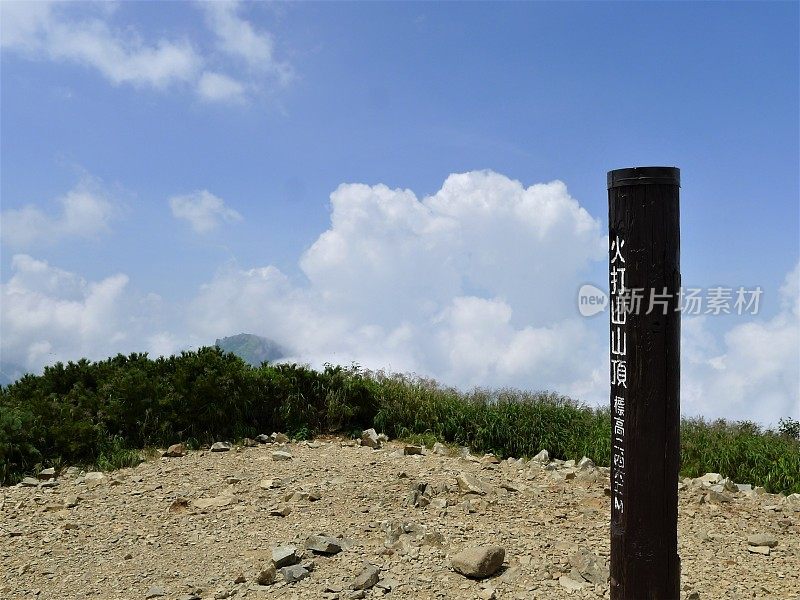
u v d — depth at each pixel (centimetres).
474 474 376
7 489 359
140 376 463
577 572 245
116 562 267
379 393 525
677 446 192
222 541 282
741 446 504
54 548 281
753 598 243
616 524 197
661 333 188
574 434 514
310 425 487
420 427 508
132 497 341
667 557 190
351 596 226
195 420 453
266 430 475
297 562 254
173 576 252
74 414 438
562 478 382
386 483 348
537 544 272
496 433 501
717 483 412
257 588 237
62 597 240
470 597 225
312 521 299
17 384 481
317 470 376
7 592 245
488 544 269
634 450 191
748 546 294
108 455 412
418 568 246
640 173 188
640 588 191
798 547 297
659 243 188
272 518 305
